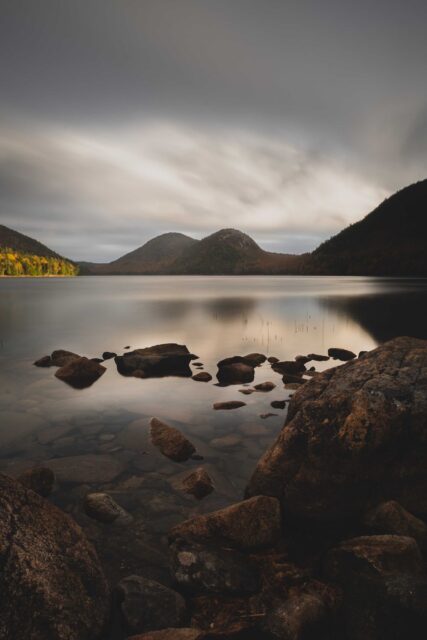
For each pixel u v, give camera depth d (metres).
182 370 14.14
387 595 3.35
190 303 49.31
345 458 5.28
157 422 8.05
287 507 5.23
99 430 8.23
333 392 6.04
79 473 6.34
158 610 3.60
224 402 9.85
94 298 59.53
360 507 5.06
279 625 3.33
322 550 4.71
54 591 3.34
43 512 3.95
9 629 3.00
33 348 19.47
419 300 51.06
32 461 6.79
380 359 6.55
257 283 132.25
